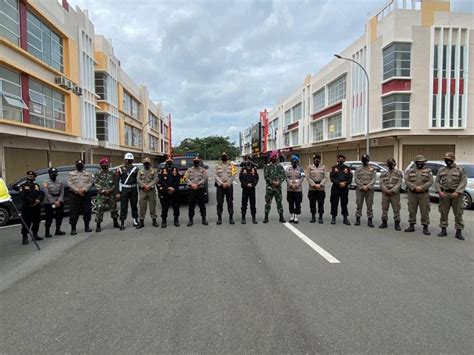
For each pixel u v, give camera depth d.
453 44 27.50
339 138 36.84
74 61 23.03
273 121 75.94
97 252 6.67
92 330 3.51
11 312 3.98
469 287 4.59
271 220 10.07
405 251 6.48
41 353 3.10
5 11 15.48
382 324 3.55
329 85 41.00
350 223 9.48
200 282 4.86
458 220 7.61
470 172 12.90
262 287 4.62
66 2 22.12
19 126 16.08
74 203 8.58
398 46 27.11
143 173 9.26
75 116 22.75
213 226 9.19
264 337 3.32
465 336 3.31
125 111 40.84
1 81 15.17
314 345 3.16
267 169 9.67
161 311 3.93
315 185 9.47
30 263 6.06
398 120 27.34
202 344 3.21
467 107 27.56
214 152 130.12
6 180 17.05
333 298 4.23
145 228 9.10
